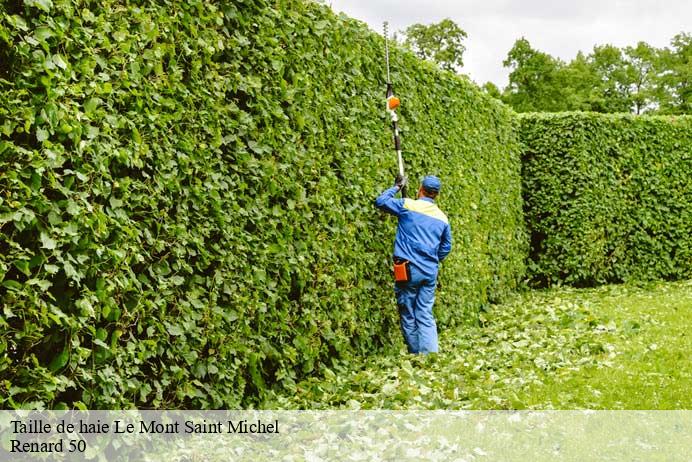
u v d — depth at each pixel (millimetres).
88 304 3180
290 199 5148
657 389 5211
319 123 5570
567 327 7379
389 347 6824
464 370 5645
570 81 44625
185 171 3992
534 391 5141
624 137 12539
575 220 12133
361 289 6262
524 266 11844
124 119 3492
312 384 5168
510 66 43938
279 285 5059
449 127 8602
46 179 3070
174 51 3916
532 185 12398
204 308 4176
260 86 4719
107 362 3461
